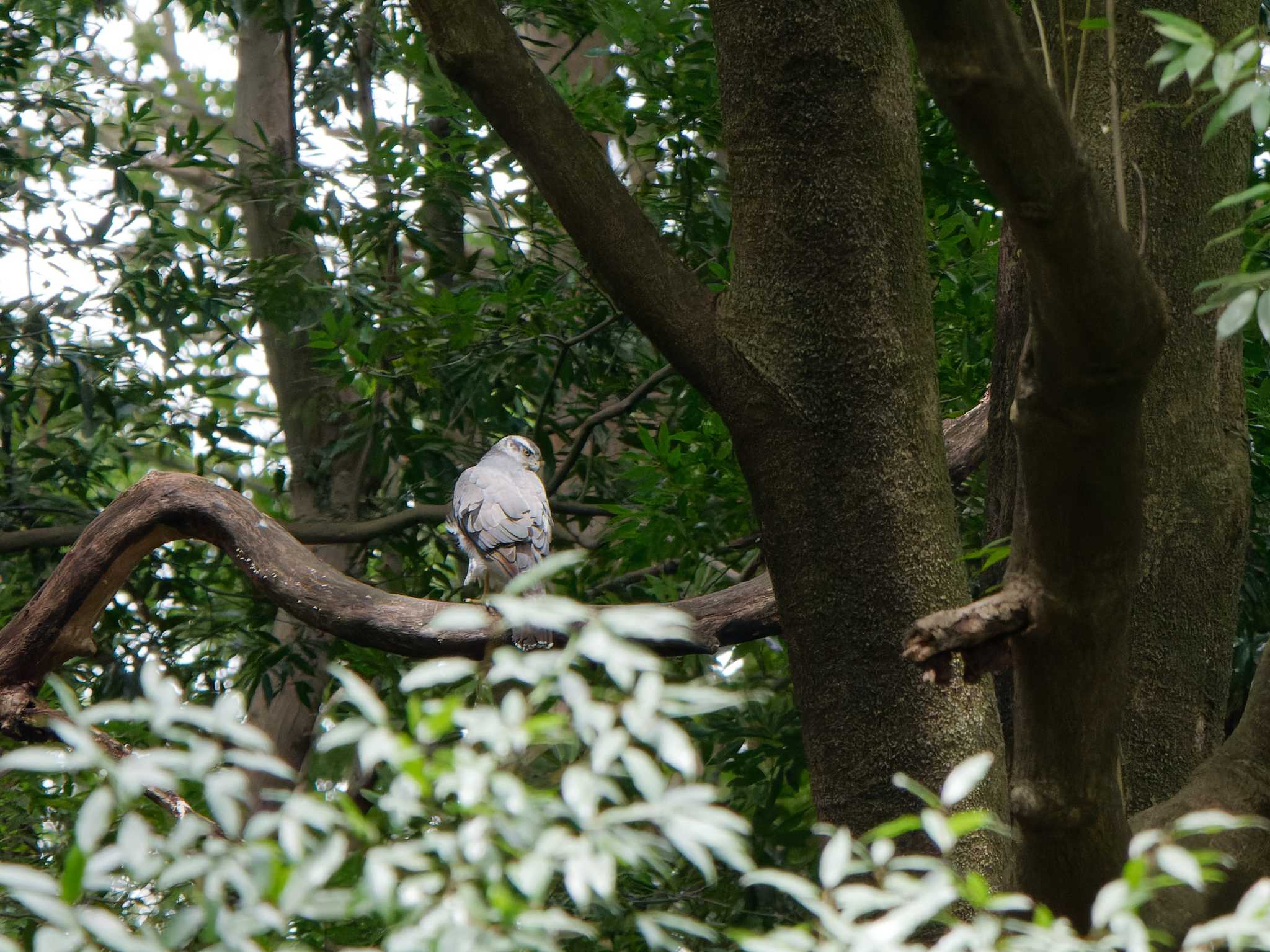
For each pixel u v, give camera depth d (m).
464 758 1.92
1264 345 6.79
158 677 1.93
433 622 2.02
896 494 4.12
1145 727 4.29
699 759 7.77
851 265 4.12
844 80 4.11
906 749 4.07
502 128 4.41
